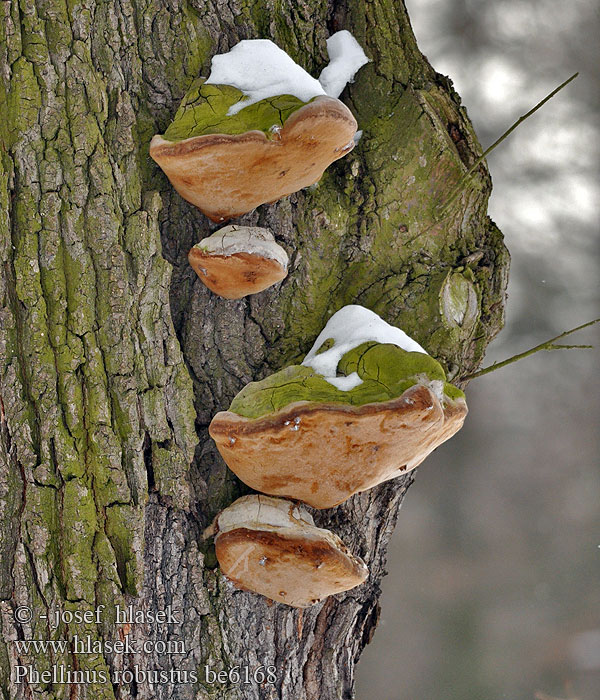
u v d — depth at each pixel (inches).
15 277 77.1
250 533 76.7
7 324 77.0
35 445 76.8
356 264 80.0
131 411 77.4
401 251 80.1
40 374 76.9
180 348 78.5
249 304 79.4
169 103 79.0
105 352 77.5
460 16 231.9
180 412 78.1
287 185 78.0
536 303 247.8
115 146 78.3
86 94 78.0
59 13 77.9
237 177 77.0
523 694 242.7
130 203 78.2
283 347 79.4
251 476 76.9
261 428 75.1
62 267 77.4
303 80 77.6
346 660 81.3
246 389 76.8
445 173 80.1
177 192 79.0
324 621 80.7
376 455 76.0
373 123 80.6
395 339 77.5
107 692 76.7
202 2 79.5
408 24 82.0
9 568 76.5
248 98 77.4
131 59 78.7
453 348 79.7
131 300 77.8
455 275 80.1
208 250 77.6
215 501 78.6
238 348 79.2
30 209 77.3
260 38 80.3
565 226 245.0
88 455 77.1
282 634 79.4
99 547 76.9
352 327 78.1
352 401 75.3
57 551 76.7
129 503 77.2
